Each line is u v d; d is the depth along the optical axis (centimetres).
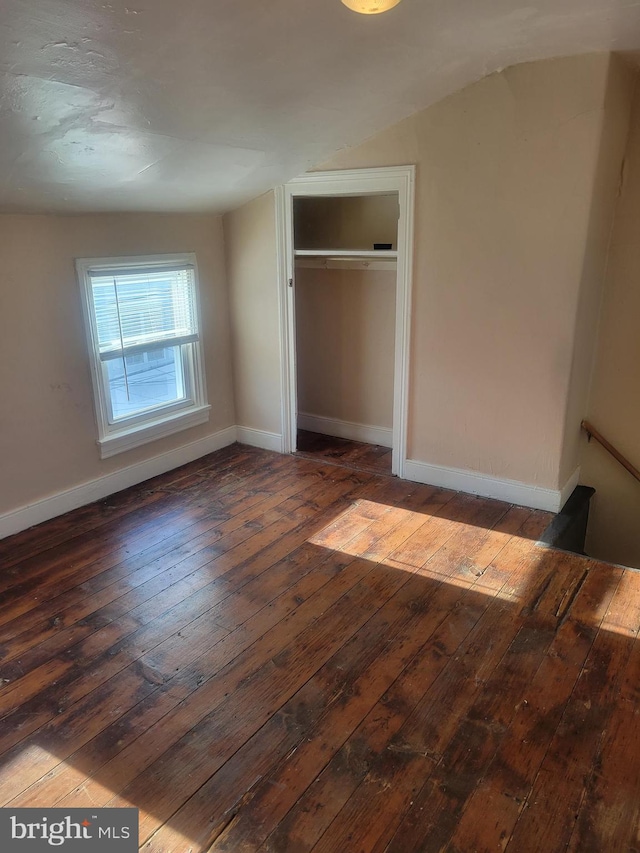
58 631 247
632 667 225
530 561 295
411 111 319
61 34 179
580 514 347
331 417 474
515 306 321
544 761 186
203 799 175
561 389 320
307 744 193
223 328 429
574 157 286
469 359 344
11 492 319
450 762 186
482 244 322
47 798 176
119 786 179
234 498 366
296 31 215
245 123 275
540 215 302
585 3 216
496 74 295
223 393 440
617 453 352
